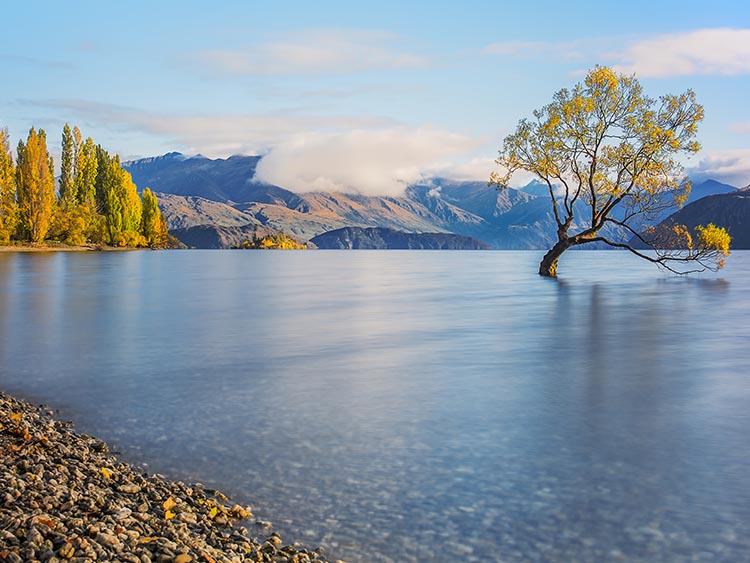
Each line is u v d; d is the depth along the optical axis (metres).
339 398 16.33
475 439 12.99
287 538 8.91
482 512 9.65
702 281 67.88
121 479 10.60
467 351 23.50
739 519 9.35
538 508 9.77
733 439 12.88
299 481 10.88
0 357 22.02
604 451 12.23
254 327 30.19
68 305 39.84
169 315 35.00
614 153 56.25
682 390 17.12
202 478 11.05
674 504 9.87
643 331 28.80
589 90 56.84
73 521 8.16
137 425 14.05
